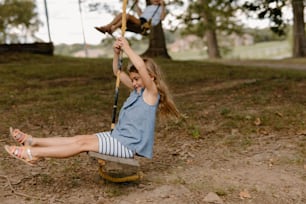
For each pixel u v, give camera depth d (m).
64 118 7.42
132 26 6.78
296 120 6.72
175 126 6.64
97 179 4.42
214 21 31.89
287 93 9.31
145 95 4.09
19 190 4.14
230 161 4.98
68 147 3.82
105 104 8.66
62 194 4.04
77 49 29.67
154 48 20.97
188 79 12.37
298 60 23.41
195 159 5.10
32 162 3.81
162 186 4.19
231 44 41.94
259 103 8.30
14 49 19.09
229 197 3.98
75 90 10.63
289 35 44.34
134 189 4.14
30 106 8.51
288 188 4.16
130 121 4.01
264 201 3.90
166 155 5.30
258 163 4.88
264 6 11.04
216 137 6.01
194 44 41.56
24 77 13.15
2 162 4.99
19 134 3.88
